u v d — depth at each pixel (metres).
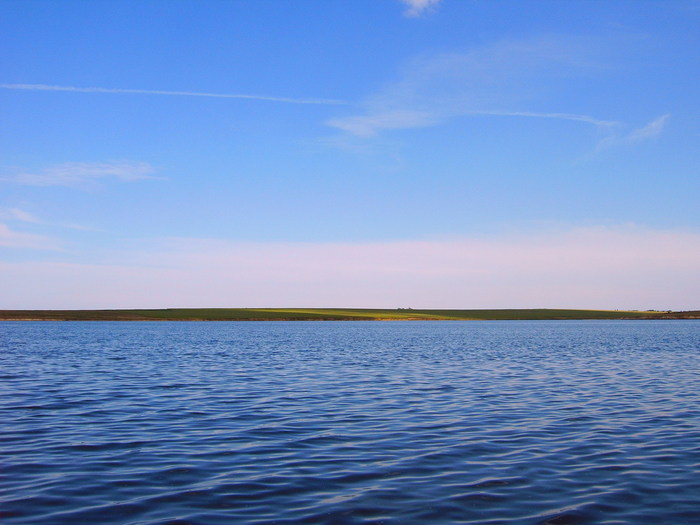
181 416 23.39
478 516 12.05
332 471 15.41
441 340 88.81
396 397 28.73
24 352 59.19
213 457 16.88
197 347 69.12
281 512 12.26
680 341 84.31
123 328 145.00
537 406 26.00
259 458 16.77
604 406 25.97
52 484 14.21
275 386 32.88
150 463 16.19
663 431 20.56
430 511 12.34
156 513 12.18
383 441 18.97
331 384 33.88
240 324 185.62
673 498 13.17
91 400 27.47
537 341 85.19
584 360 51.38
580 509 12.46
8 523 11.56
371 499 13.10
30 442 18.73
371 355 57.31
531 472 15.32
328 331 128.62
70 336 98.44
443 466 15.91
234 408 25.34
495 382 34.97
